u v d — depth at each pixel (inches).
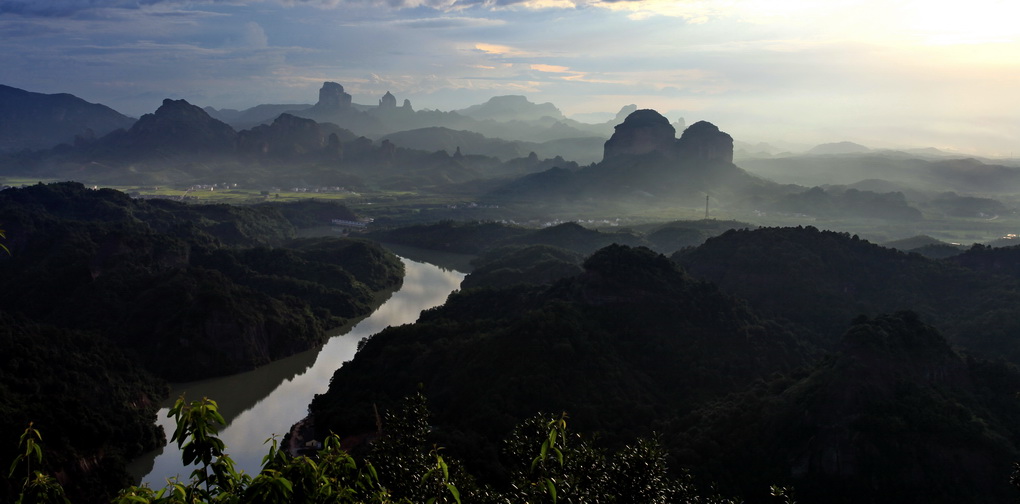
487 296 7209.6
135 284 7864.2
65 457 3964.1
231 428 5064.0
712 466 3617.1
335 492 1103.6
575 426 4180.6
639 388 4751.5
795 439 3656.5
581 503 1587.1
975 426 3538.4
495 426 4190.5
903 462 3425.2
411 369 5442.9
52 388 4963.1
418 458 1935.3
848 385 3732.8
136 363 6176.2
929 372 3976.4
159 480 4503.0
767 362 5103.3
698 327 5393.7
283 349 6909.5
